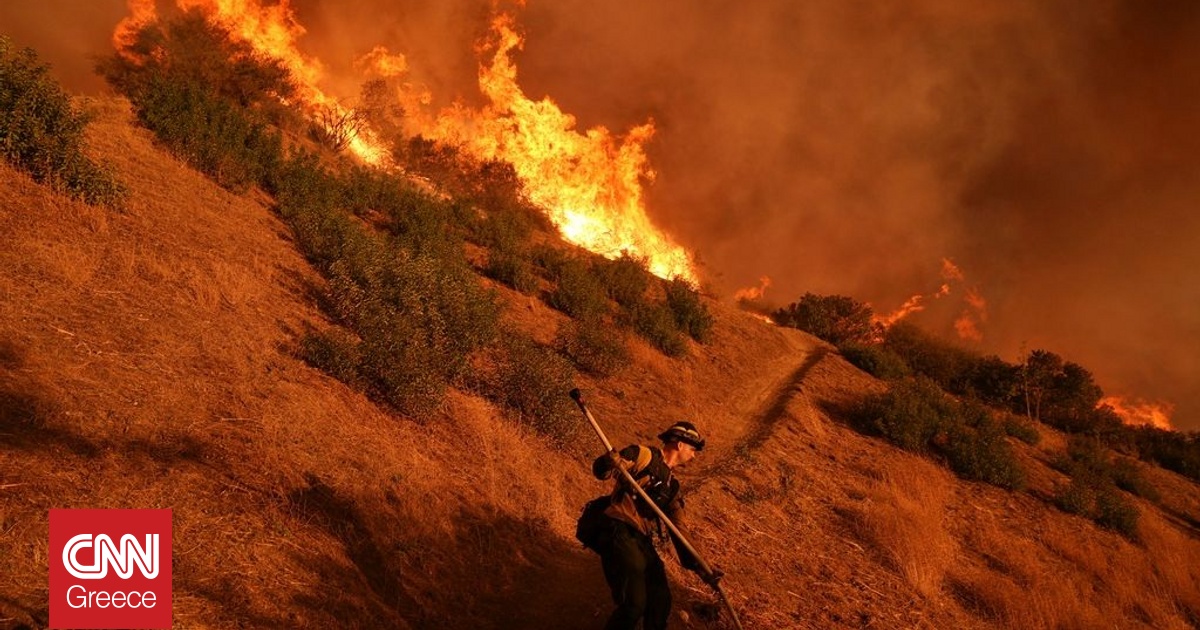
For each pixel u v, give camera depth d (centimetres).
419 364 801
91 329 649
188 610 423
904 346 2748
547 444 871
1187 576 1176
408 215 1588
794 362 2005
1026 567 1011
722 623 636
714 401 1428
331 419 683
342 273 977
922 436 1507
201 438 569
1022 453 1739
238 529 499
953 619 818
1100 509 1370
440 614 525
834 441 1385
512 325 1239
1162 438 2498
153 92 1390
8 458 467
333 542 533
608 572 484
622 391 1248
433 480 665
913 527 973
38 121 900
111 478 490
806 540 893
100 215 873
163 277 804
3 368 546
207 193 1167
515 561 624
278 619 447
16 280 675
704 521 838
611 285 1839
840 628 705
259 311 845
